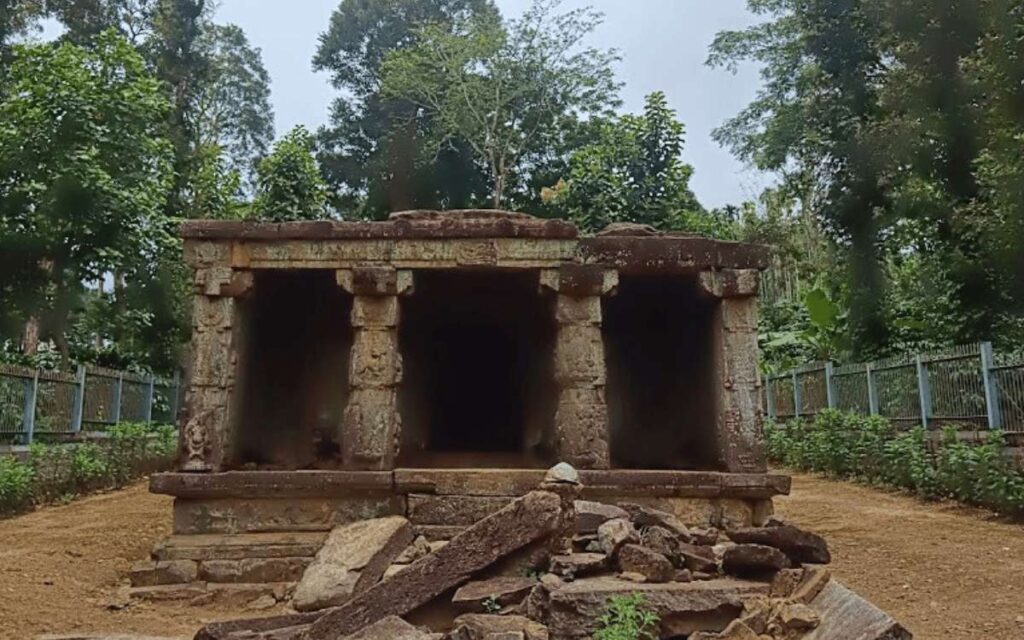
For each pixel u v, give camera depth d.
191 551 7.66
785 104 25.09
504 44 33.03
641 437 10.59
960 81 15.70
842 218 19.12
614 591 4.85
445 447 12.05
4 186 15.82
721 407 8.59
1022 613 6.38
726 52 27.31
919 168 16.55
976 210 14.50
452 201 35.72
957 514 11.59
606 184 21.11
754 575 5.62
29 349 19.72
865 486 15.05
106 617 6.66
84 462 14.44
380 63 39.41
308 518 8.02
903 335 18.42
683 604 4.82
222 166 25.47
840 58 19.39
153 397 20.06
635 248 8.64
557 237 8.55
